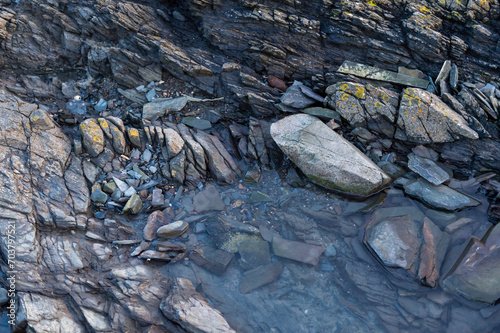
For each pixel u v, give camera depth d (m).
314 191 5.08
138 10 5.84
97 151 5.02
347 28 5.68
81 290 3.91
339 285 4.24
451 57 5.58
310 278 4.29
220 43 5.86
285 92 5.63
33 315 3.62
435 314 3.95
